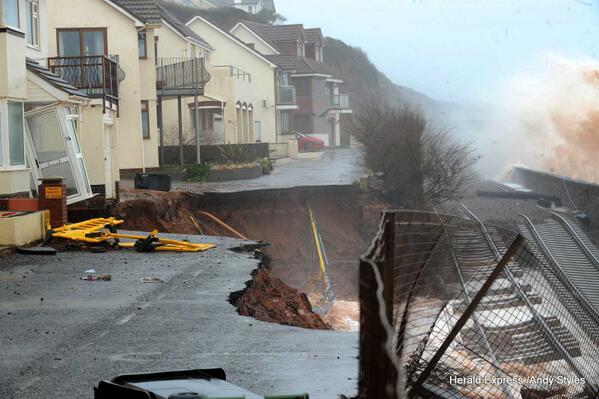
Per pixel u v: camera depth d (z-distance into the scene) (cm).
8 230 3209
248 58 11694
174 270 2805
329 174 7988
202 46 9719
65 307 2152
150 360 1598
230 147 8000
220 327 1920
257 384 1433
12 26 3722
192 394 929
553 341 1750
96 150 4466
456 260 1381
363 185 6850
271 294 2797
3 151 3584
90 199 4453
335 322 4266
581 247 5838
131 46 6756
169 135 8488
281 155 10988
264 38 13875
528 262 1675
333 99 15600
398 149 6994
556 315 1878
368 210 6575
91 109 4469
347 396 1360
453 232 1355
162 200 5078
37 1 4497
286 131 13088
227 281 2572
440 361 1441
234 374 1501
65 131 4003
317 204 6538
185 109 8812
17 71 3697
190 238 3797
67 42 6669
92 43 6700
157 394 964
